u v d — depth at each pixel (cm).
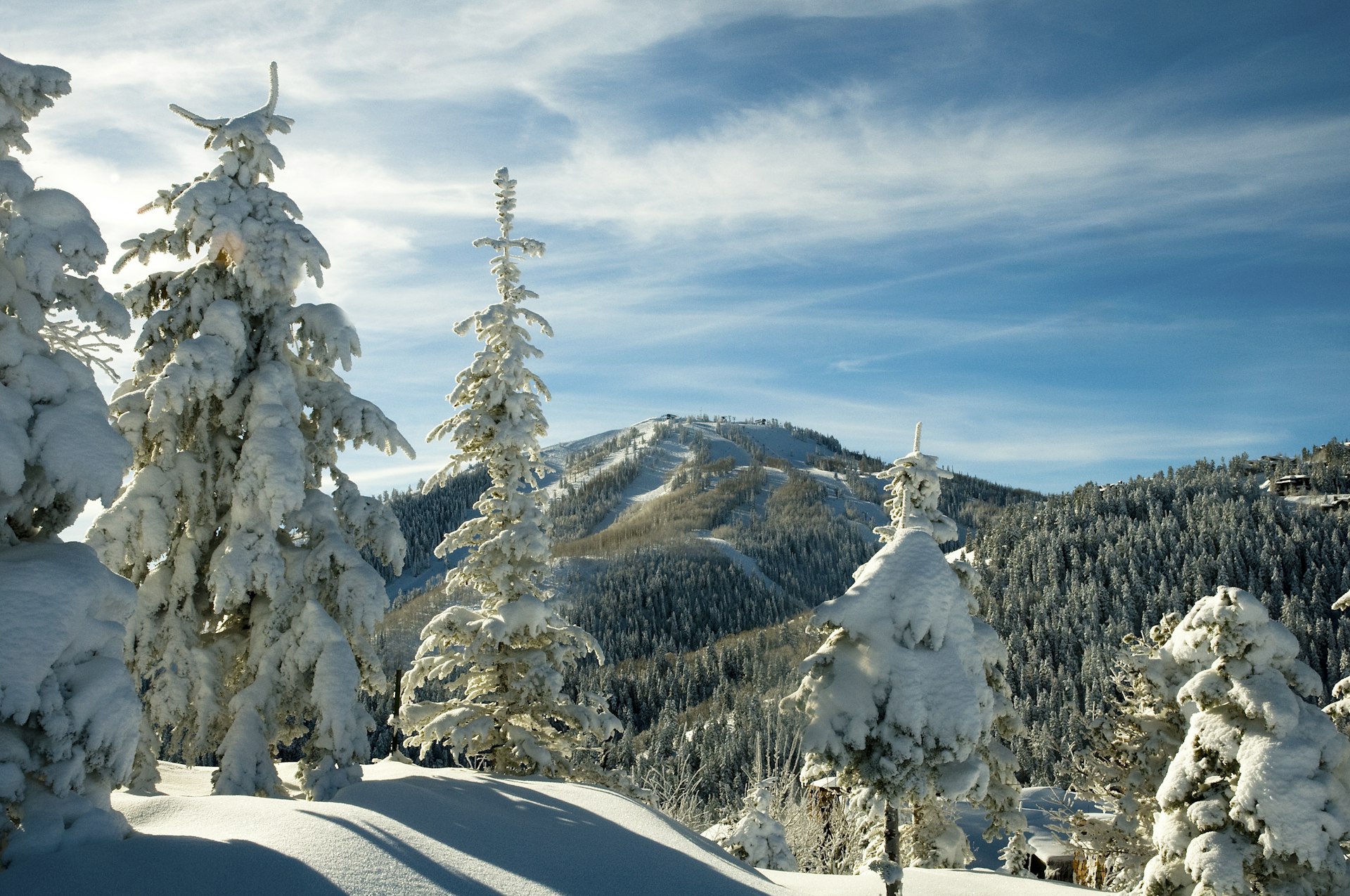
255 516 1421
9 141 1044
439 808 1184
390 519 1588
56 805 886
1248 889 1262
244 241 1486
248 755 1302
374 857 941
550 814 1264
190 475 1430
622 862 1110
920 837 2117
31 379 986
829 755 1305
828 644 1409
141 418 1406
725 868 1263
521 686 1716
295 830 983
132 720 938
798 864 2750
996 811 1766
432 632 1739
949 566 1417
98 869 830
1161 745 2041
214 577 1370
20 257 1015
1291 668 1350
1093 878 2414
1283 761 1262
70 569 938
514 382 1867
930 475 2097
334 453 1582
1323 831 1223
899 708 1279
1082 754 2239
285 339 1537
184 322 1509
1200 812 1339
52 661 883
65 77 1055
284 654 1382
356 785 1278
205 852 891
